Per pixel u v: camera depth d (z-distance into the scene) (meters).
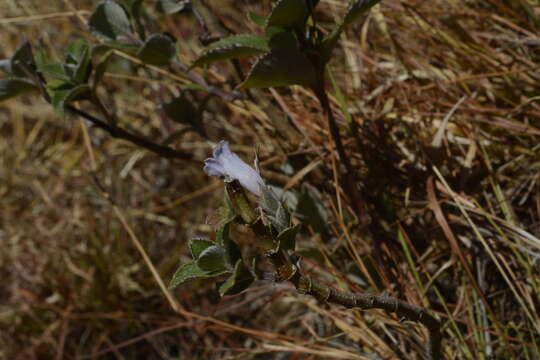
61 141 1.29
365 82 1.03
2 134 1.33
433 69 1.00
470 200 0.92
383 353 0.89
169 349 1.07
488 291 0.91
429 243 0.94
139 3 0.90
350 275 0.93
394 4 1.02
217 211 0.76
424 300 0.89
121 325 1.08
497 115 0.96
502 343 0.88
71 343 1.09
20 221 1.19
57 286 1.10
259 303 1.04
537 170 0.93
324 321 0.99
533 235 0.92
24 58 0.89
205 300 1.06
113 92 1.26
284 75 0.83
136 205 1.16
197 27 1.19
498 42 0.99
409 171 0.95
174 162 1.16
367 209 0.94
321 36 0.84
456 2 1.01
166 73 1.00
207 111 1.12
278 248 0.73
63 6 1.29
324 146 0.98
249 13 0.84
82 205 1.18
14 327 1.10
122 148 1.20
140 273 1.10
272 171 1.00
